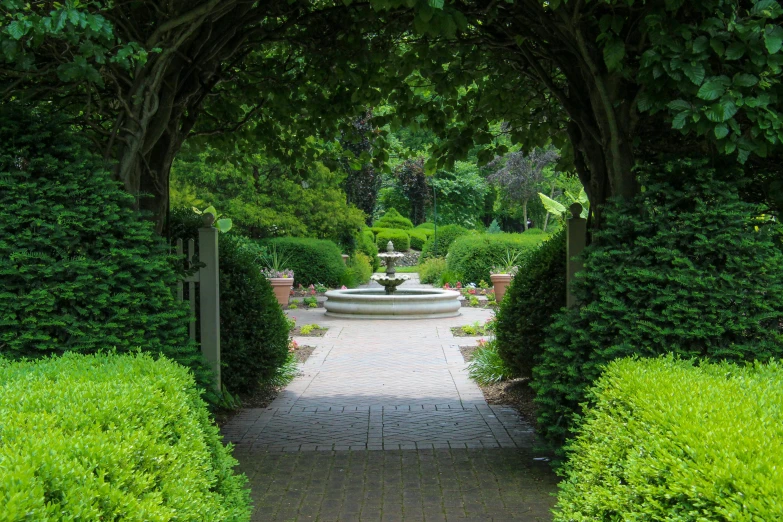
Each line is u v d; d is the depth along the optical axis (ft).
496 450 17.78
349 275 73.20
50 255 12.74
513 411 22.13
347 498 14.32
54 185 12.77
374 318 49.80
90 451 6.73
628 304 13.38
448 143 24.63
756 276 12.58
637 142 14.75
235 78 22.18
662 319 12.76
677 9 12.51
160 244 14.01
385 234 116.57
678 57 12.29
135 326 13.17
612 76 14.92
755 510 5.61
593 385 13.20
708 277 12.53
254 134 25.03
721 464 6.33
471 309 56.59
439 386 26.53
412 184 125.08
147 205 17.01
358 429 20.01
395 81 23.88
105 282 12.87
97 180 13.05
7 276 12.50
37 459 6.13
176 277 14.66
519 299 22.58
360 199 101.04
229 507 10.41
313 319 49.70
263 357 23.38
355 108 24.23
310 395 24.90
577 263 17.61
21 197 12.51
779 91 12.59
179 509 7.84
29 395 8.59
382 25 19.72
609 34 13.57
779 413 8.15
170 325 13.76
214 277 19.35
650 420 8.14
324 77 22.15
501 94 23.68
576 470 10.45
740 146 12.31
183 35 14.64
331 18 19.27
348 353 34.78
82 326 12.69
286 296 56.90
